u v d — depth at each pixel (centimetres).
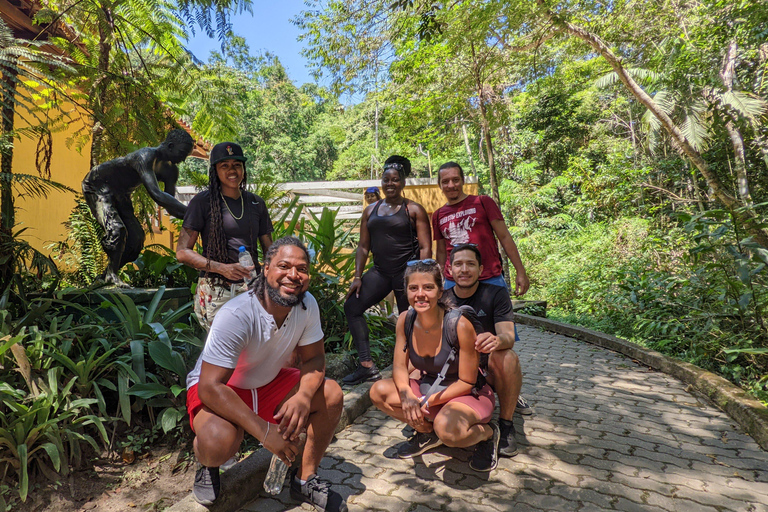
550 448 291
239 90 1672
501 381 280
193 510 213
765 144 915
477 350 256
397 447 294
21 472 238
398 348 276
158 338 314
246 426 202
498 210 335
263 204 313
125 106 461
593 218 1454
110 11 447
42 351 279
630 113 1568
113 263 415
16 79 334
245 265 276
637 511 224
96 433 281
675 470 263
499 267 332
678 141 865
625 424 327
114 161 402
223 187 291
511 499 236
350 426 332
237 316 206
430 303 258
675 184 1289
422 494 242
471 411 250
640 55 1030
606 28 879
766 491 241
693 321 488
